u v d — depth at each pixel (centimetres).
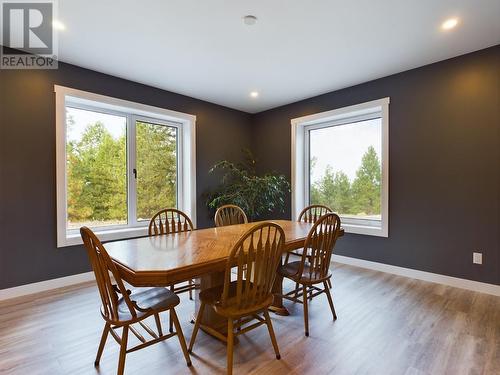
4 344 189
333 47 267
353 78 343
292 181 438
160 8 207
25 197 271
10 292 263
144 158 380
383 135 338
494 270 266
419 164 311
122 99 338
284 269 230
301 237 220
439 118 297
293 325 216
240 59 292
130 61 294
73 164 318
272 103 443
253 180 410
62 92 292
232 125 469
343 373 161
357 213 387
